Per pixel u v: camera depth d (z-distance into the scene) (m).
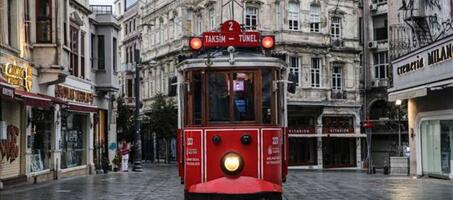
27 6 25.00
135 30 72.88
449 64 22.81
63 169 29.47
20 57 23.19
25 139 24.73
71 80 30.22
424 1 28.33
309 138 52.78
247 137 11.66
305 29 52.31
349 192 20.34
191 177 11.86
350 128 54.47
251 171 11.66
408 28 31.03
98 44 36.19
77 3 31.12
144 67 68.12
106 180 27.41
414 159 28.81
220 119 11.83
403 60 28.02
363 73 56.94
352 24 55.53
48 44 25.33
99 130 37.25
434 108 26.27
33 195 19.48
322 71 53.12
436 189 20.86
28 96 21.95
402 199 17.45
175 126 56.03
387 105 54.28
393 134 53.94
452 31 24.97
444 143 25.81
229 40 12.59
